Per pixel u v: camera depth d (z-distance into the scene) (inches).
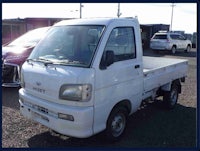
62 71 165.8
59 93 163.8
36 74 177.3
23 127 209.3
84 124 158.1
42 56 189.0
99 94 165.6
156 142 190.9
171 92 263.0
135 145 185.0
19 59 309.4
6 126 209.8
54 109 163.9
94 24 183.2
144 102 232.4
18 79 308.5
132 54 196.1
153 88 225.5
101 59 168.1
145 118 238.5
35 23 1016.9
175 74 264.4
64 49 183.2
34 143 184.7
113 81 175.3
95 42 172.7
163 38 917.2
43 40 202.1
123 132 192.4
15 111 243.4
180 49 983.0
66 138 193.5
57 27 203.2
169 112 257.1
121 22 188.4
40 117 174.9
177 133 206.7
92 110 161.3
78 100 158.6
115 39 181.2
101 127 169.6
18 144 182.9
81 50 174.6
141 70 203.9
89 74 160.6
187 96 321.7
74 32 187.2
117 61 181.6
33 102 178.2
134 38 198.2
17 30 999.0
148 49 1081.4
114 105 178.1
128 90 190.2
